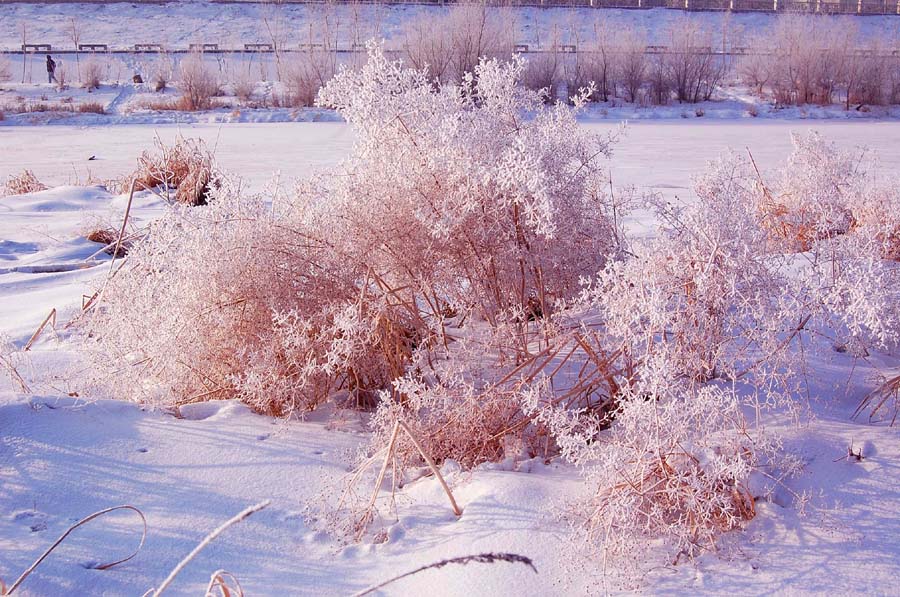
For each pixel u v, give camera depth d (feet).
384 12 184.24
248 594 9.00
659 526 9.55
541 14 200.85
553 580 8.94
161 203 40.29
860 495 9.65
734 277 10.87
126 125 106.83
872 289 10.66
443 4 191.52
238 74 137.69
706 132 90.33
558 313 13.94
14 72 153.69
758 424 11.12
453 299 14.64
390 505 10.59
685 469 9.84
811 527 9.31
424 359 13.52
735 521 9.50
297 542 9.96
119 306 14.28
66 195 44.09
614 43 130.93
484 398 11.95
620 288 10.96
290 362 12.97
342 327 12.38
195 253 13.62
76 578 9.10
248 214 14.20
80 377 14.70
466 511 10.20
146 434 12.24
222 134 91.71
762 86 132.67
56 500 10.55
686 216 11.68
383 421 11.67
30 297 22.15
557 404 12.32
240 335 13.56
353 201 13.80
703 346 11.43
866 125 101.24
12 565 9.22
